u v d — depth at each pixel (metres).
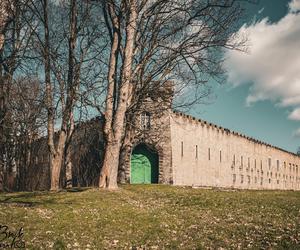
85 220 18.97
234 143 69.19
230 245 15.67
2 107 36.91
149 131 47.78
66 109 33.66
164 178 47.81
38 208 21.34
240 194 33.84
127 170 46.94
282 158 95.69
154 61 33.41
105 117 30.50
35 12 32.62
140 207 23.25
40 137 53.34
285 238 16.64
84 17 34.72
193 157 54.22
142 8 31.81
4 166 47.41
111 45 31.92
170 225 18.97
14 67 35.81
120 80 30.72
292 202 28.77
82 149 50.31
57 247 14.56
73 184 50.84
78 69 32.84
